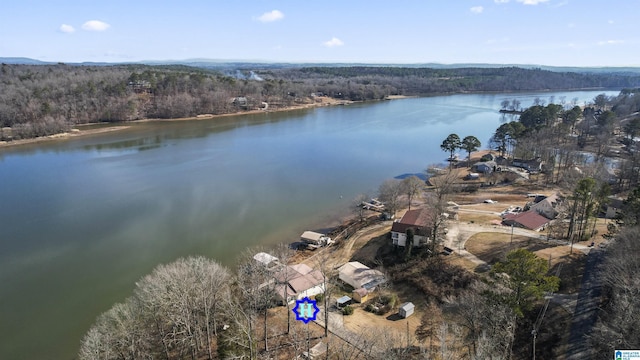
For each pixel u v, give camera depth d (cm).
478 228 6669
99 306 5088
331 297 5162
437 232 5997
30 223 7375
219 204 8344
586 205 6341
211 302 4241
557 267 5044
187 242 6706
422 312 4788
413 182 8281
